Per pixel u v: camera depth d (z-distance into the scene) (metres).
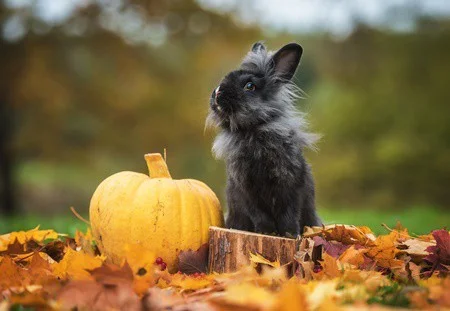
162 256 4.50
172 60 16.47
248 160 4.82
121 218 4.46
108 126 16.83
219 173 17.69
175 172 17.48
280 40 20.14
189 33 16.30
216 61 16.77
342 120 22.00
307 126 5.27
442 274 4.11
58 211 19.83
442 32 21.34
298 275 4.04
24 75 15.70
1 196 17.78
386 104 21.81
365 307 2.84
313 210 5.26
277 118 4.96
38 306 3.10
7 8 15.29
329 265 3.87
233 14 16.41
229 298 2.85
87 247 4.81
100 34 15.73
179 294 3.52
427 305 3.07
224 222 5.04
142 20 15.94
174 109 16.75
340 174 20.58
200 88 16.78
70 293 3.21
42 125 16.72
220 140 5.10
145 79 16.50
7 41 15.48
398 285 3.70
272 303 2.73
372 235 4.69
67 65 15.91
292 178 4.77
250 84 4.98
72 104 16.39
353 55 22.03
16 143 16.97
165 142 17.06
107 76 16.27
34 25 15.38
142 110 16.69
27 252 4.72
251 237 4.28
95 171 21.62
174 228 4.49
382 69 22.16
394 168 20.50
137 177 4.69
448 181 20.31
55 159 18.02
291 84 5.30
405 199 20.19
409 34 21.62
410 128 21.23
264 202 4.91
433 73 21.53
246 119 4.85
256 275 3.90
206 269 4.50
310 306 2.97
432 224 8.89
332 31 22.17
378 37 21.77
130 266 3.55
